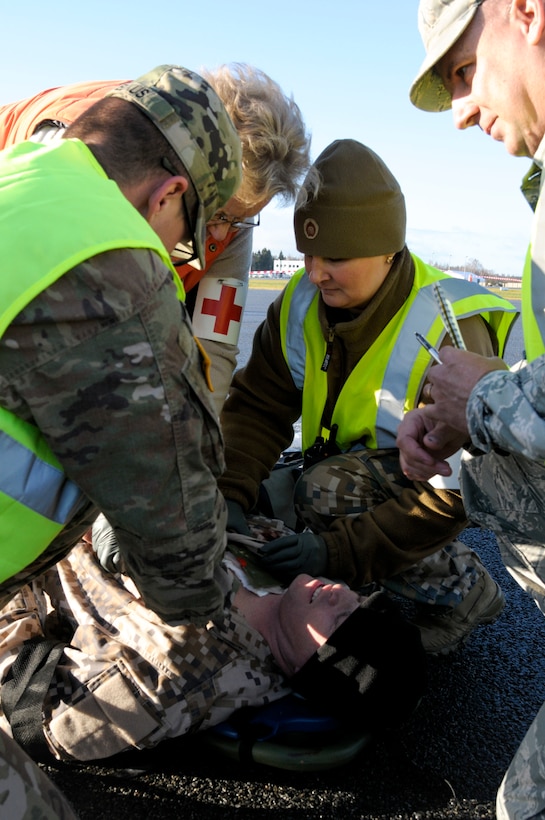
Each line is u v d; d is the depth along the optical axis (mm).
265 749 1681
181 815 1631
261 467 2324
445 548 2221
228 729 1719
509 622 2531
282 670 1806
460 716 2012
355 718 1685
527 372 1231
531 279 1286
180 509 1152
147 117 1205
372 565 2070
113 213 1062
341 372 2203
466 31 1300
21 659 1752
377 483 2188
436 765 1817
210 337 2234
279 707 1746
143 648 1688
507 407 1222
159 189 1202
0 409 1030
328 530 2117
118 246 1027
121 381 1031
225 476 2246
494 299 2117
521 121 1296
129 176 1189
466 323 2072
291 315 2305
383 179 1958
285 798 1690
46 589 2020
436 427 1573
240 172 1354
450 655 2311
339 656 1677
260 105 1809
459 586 2201
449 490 2027
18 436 1043
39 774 1193
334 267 2002
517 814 1317
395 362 2092
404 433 1655
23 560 1134
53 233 1004
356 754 1714
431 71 1449
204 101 1260
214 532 1225
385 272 2064
